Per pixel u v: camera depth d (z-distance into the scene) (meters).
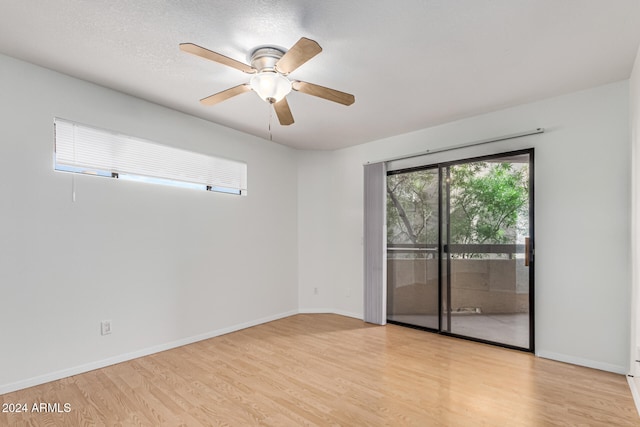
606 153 2.74
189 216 3.46
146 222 3.10
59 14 1.84
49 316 2.50
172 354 3.10
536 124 3.09
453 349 3.23
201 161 3.58
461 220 3.62
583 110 2.85
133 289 2.99
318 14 1.82
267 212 4.34
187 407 2.15
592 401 2.23
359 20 1.88
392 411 2.11
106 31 2.01
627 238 2.63
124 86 2.81
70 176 2.63
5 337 2.30
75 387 2.42
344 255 4.66
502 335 3.29
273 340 3.52
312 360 2.95
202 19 1.88
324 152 4.84
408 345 3.35
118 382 2.50
